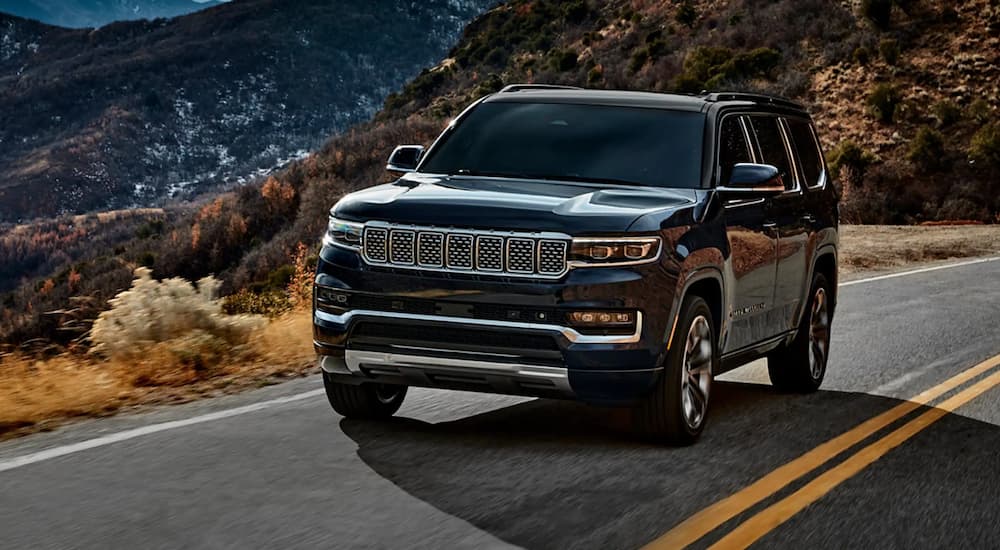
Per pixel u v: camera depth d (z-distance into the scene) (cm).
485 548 423
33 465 544
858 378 905
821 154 886
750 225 689
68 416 691
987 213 5412
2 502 475
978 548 452
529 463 567
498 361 560
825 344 855
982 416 748
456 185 626
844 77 7188
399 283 572
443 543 427
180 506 471
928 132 5922
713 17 10250
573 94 740
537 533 445
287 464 550
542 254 556
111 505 471
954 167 5844
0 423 653
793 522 480
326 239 609
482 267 562
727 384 873
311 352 938
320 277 598
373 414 662
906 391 844
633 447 615
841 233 3359
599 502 497
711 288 646
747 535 455
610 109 715
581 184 645
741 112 740
